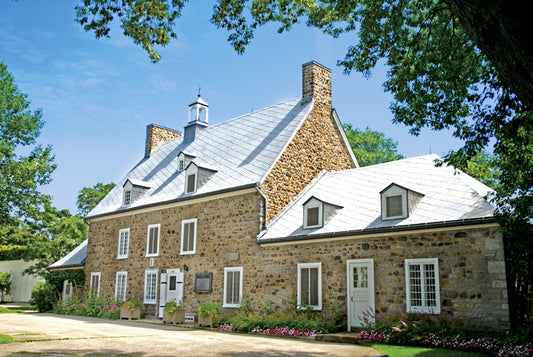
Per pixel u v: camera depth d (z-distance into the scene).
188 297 19.41
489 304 11.94
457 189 14.62
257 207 17.72
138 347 11.17
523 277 12.13
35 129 30.53
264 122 22.52
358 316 14.38
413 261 13.49
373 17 10.58
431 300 13.05
